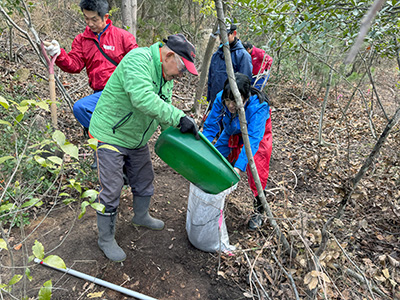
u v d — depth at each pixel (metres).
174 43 1.77
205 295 2.06
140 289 2.05
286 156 4.46
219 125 2.59
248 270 2.22
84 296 1.94
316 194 3.45
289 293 2.03
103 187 2.04
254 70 4.54
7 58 5.13
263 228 2.68
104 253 2.24
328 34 1.93
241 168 2.24
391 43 2.19
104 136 1.99
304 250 2.07
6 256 2.15
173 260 2.30
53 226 2.50
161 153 1.98
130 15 4.29
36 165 2.60
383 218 2.82
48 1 7.05
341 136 5.18
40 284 1.98
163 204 2.97
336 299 2.02
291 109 6.45
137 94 1.71
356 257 2.42
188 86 6.65
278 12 1.68
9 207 1.20
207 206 2.20
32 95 3.84
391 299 2.08
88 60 2.89
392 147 4.41
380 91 6.57
